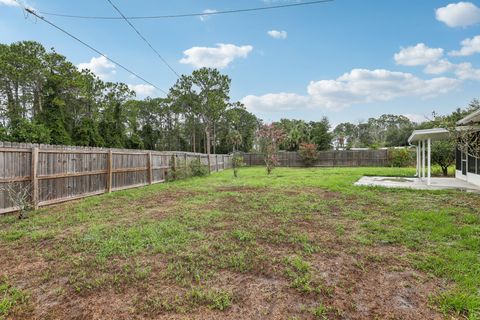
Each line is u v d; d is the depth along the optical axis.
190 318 2.07
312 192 7.93
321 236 3.93
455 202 6.21
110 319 2.07
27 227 4.48
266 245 3.59
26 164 5.70
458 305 2.16
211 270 2.85
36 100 21.66
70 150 6.89
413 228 4.23
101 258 3.16
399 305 2.21
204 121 35.84
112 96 28.91
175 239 3.79
